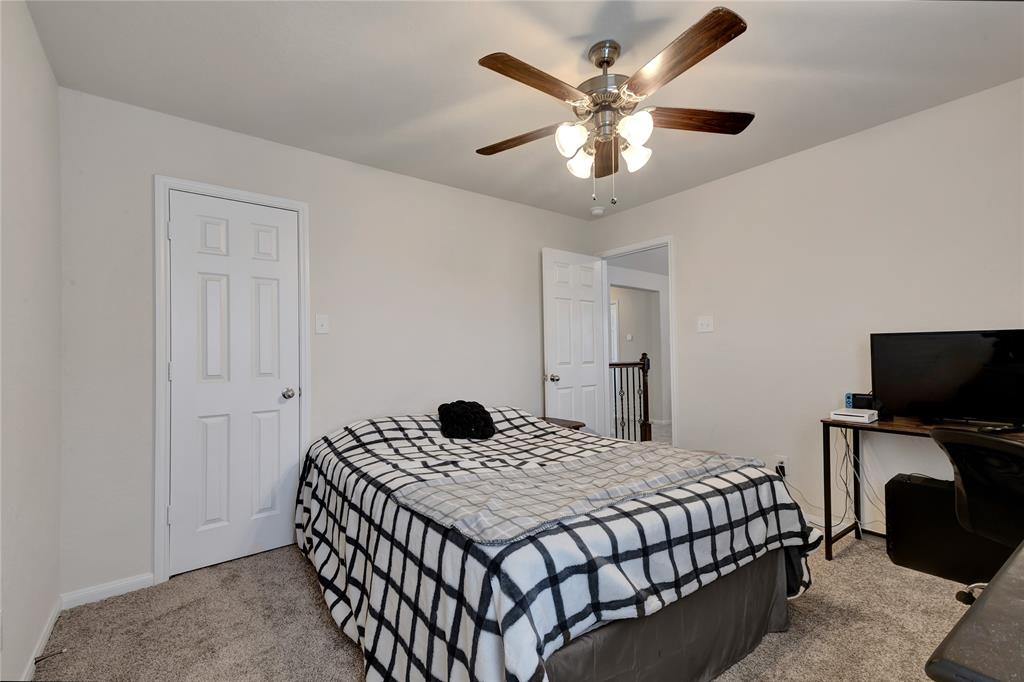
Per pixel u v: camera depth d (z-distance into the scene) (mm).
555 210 4070
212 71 2031
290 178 2760
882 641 1702
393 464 2080
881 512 2609
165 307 2328
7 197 1421
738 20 1258
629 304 7391
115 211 2219
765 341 3104
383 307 3105
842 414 2438
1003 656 465
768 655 1639
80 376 2100
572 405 4023
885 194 2576
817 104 2363
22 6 1569
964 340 2195
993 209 2238
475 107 2352
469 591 1176
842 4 1658
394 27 1768
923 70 2076
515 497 1556
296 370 2736
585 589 1212
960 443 1548
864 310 2656
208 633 1811
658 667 1377
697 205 3494
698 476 1789
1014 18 1735
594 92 1830
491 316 3668
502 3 1645
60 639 1777
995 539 1532
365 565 1734
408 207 3248
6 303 1398
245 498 2535
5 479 1372
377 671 1434
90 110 2176
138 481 2225
